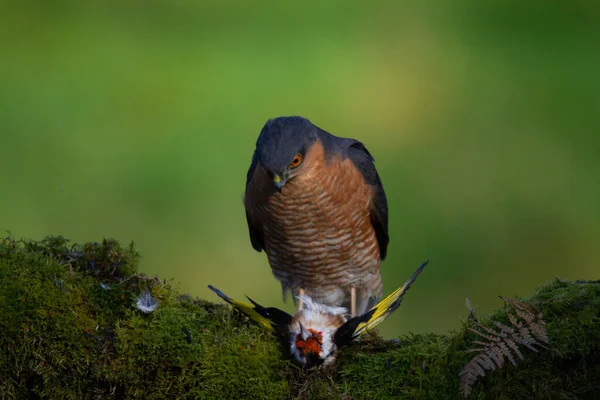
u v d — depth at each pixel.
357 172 7.46
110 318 5.35
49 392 5.30
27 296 5.26
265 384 5.28
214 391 5.23
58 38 16.16
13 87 15.24
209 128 14.94
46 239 5.84
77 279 5.43
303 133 7.05
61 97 15.16
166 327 5.27
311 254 7.55
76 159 14.14
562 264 13.52
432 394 5.12
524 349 5.00
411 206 14.02
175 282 12.55
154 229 13.24
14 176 13.77
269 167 6.92
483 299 12.94
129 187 13.85
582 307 5.04
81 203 13.41
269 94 15.84
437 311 12.70
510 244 13.59
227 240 13.11
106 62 16.03
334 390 5.30
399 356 5.25
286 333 5.53
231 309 5.77
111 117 14.95
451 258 13.36
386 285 12.90
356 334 5.50
